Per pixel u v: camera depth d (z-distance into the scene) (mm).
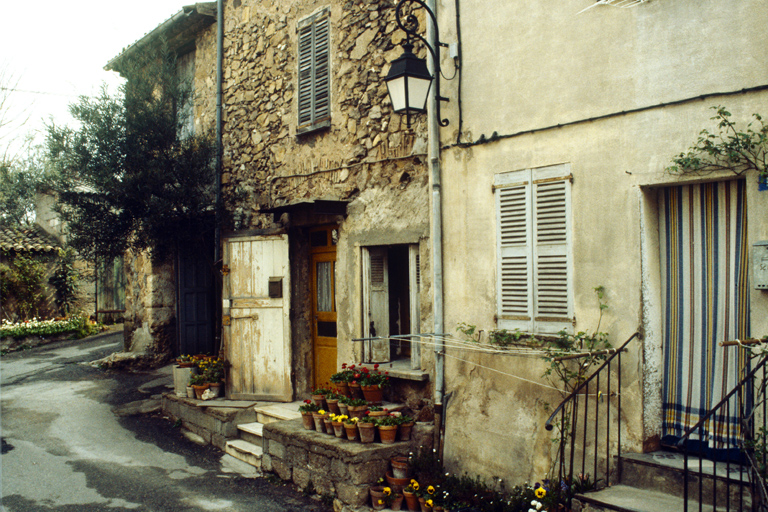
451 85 5605
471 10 5434
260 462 6340
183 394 8047
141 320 11172
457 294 5539
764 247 3637
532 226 4949
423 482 5195
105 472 6137
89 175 8117
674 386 4316
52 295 16188
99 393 9328
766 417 3623
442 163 5676
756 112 3736
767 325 3670
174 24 9562
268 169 8156
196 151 8602
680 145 4074
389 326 6949
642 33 4277
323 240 7609
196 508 5277
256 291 7793
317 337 7707
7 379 10461
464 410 5418
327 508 5301
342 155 6953
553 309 4812
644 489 4109
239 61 8766
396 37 6348
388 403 6203
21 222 19094
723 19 3891
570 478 4125
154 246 8781
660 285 4391
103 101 8250
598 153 4523
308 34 7535
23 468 6199
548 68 4844
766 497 3367
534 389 4891
